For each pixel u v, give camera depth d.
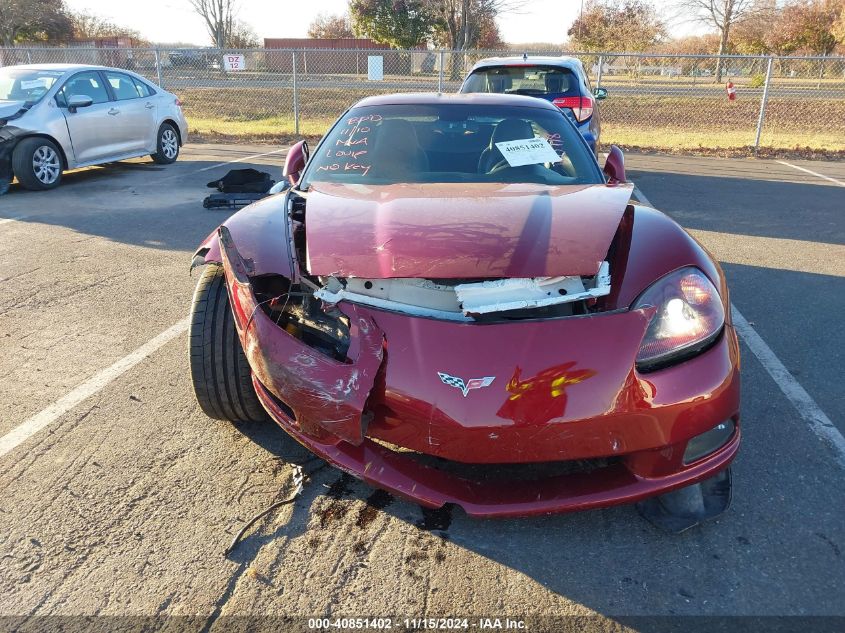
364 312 2.19
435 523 2.39
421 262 2.28
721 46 43.47
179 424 3.02
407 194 2.96
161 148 10.33
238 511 2.44
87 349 3.79
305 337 2.37
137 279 4.98
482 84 8.33
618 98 24.47
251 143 13.31
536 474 2.27
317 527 2.37
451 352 2.06
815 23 41.53
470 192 2.99
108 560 2.20
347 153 3.49
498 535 2.33
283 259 2.50
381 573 2.15
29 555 2.21
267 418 3.02
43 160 8.33
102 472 2.66
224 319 2.72
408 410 2.05
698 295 2.25
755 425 3.00
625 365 2.04
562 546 2.27
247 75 31.03
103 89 9.28
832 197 8.34
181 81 25.62
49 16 43.06
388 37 42.91
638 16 40.94
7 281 4.91
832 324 4.20
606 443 2.02
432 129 3.60
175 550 2.25
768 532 2.32
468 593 2.07
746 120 18.56
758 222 6.97
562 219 2.60
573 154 3.54
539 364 2.02
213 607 2.02
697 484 2.29
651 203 7.89
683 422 2.06
